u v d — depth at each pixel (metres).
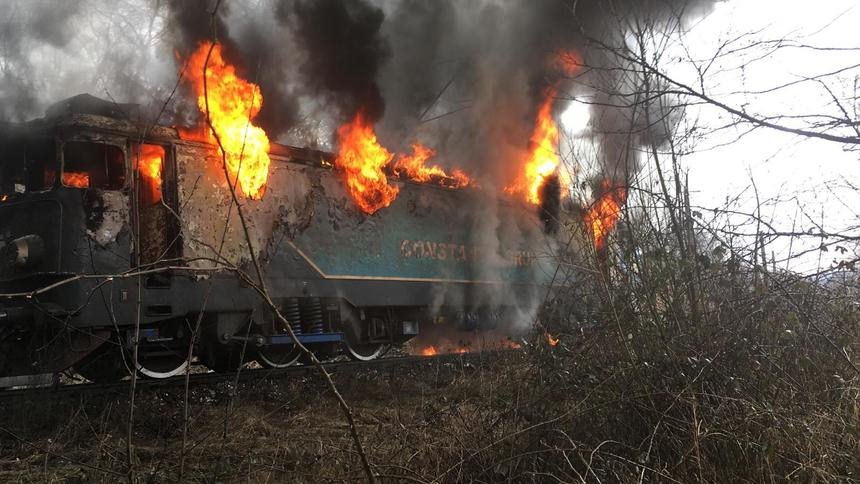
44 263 8.58
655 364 4.55
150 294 9.09
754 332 4.80
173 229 9.32
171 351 9.57
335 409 8.44
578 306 5.61
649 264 5.15
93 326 8.59
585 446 4.26
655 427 4.09
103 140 8.92
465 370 10.27
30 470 5.55
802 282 4.85
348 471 4.76
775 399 4.35
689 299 5.03
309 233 11.13
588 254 5.68
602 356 4.97
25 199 8.87
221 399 8.67
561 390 4.78
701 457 3.94
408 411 7.98
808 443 3.90
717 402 4.35
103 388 8.31
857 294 5.08
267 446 5.97
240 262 9.98
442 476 4.24
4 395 7.73
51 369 8.32
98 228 8.81
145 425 7.24
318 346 11.72
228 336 9.97
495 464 4.37
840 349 4.57
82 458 5.94
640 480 3.77
